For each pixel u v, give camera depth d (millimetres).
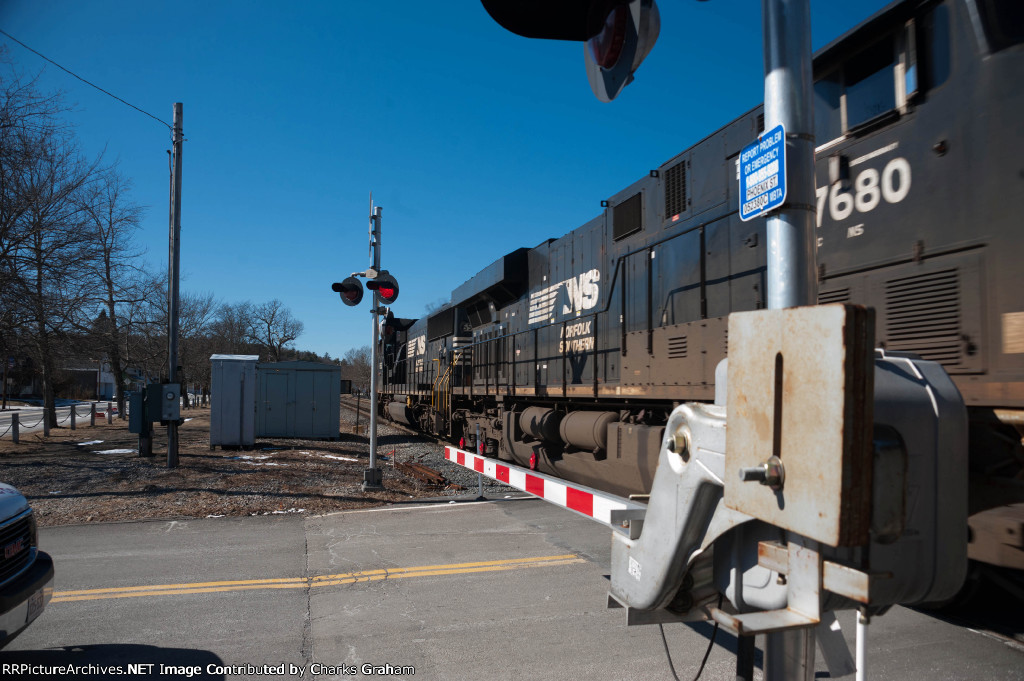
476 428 13445
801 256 1906
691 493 2043
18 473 11906
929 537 1677
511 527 7844
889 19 4414
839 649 2107
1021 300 3615
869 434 1325
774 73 1970
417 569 6117
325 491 10133
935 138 4152
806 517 1396
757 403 1582
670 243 7531
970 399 3863
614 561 2664
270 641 4469
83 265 17406
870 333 1327
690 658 4207
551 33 2773
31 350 21641
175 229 13414
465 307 16750
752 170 2082
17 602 3686
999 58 3799
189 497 9648
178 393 12828
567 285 10500
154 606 5141
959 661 4129
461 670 4035
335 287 10656
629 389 7926
